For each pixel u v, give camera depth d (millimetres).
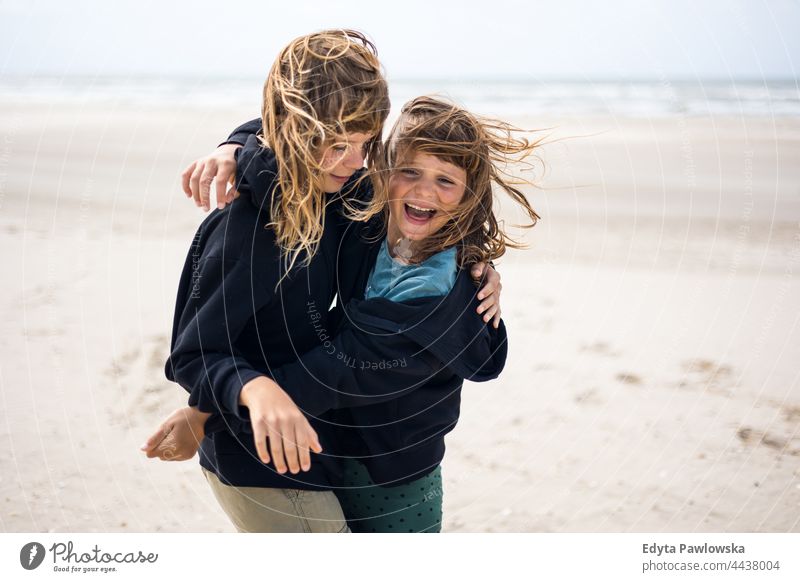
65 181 7801
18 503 2582
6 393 3418
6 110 14523
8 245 5703
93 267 5230
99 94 17578
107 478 2766
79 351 3883
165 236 5949
